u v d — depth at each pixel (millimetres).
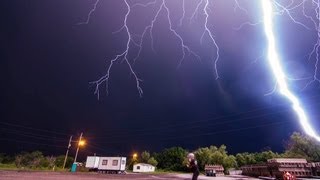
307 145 36000
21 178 16375
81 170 40344
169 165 69562
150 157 72250
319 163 24891
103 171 40000
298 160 25938
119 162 38938
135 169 54594
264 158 65375
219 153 59250
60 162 48938
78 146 43094
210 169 39969
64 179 17484
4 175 18562
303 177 24547
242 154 69938
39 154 45562
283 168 25297
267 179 27750
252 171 38406
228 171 57156
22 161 42781
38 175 20891
